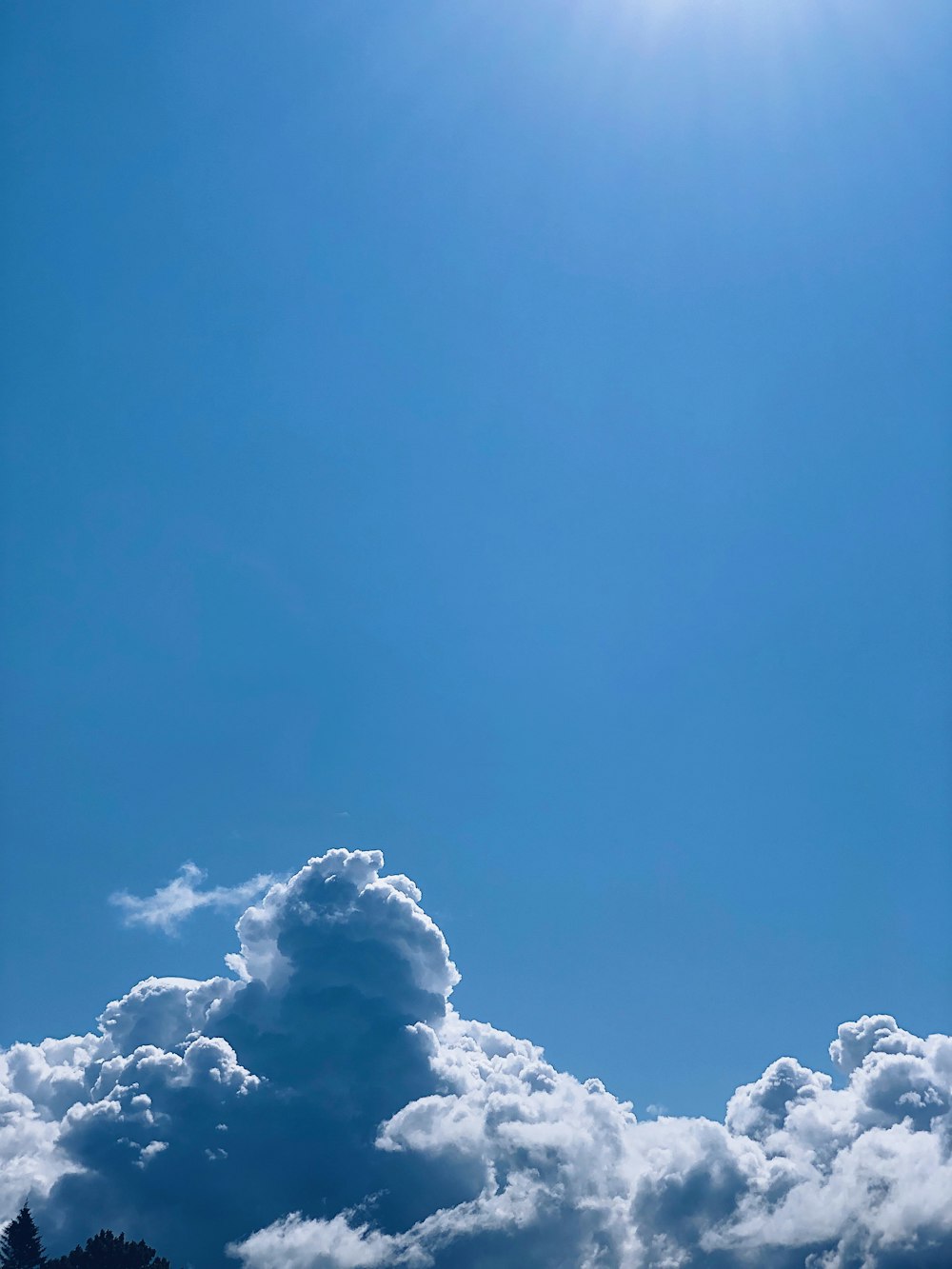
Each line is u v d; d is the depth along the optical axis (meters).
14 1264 129.25
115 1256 122.31
